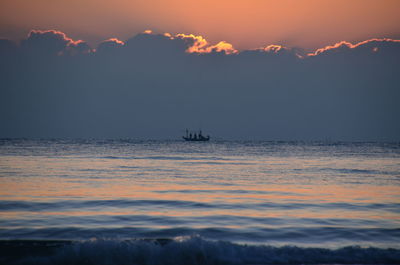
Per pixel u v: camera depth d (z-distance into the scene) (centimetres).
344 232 4969
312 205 6994
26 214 5909
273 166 17400
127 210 6359
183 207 6688
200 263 3781
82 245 3941
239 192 8662
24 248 4081
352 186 9925
